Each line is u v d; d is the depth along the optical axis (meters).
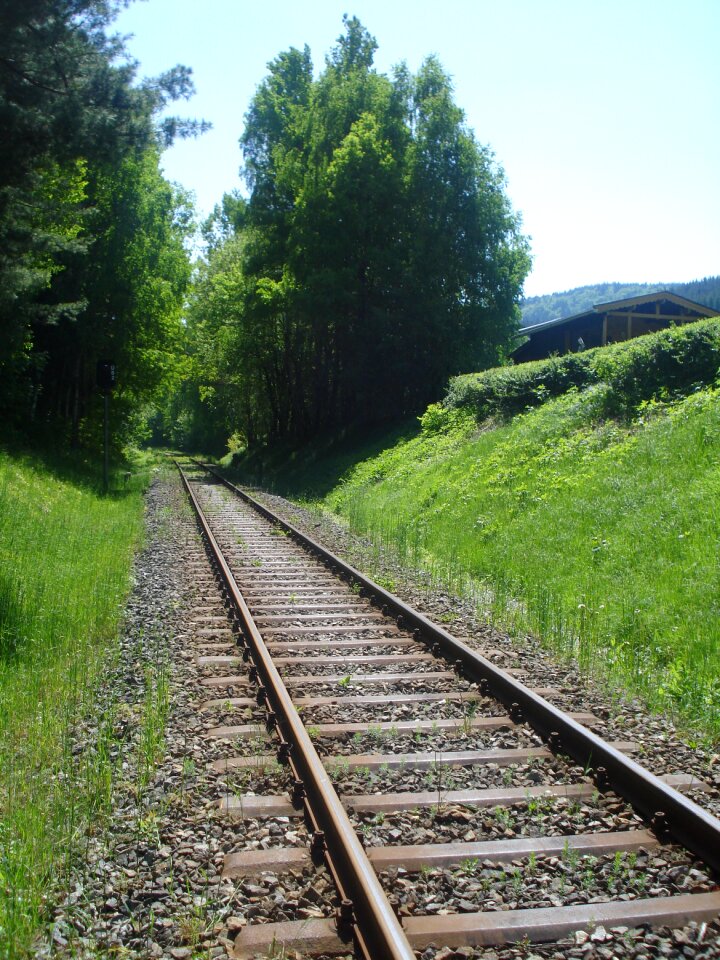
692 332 15.12
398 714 6.07
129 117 13.89
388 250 32.44
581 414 16.72
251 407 55.53
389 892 3.64
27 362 23.86
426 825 4.29
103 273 29.09
